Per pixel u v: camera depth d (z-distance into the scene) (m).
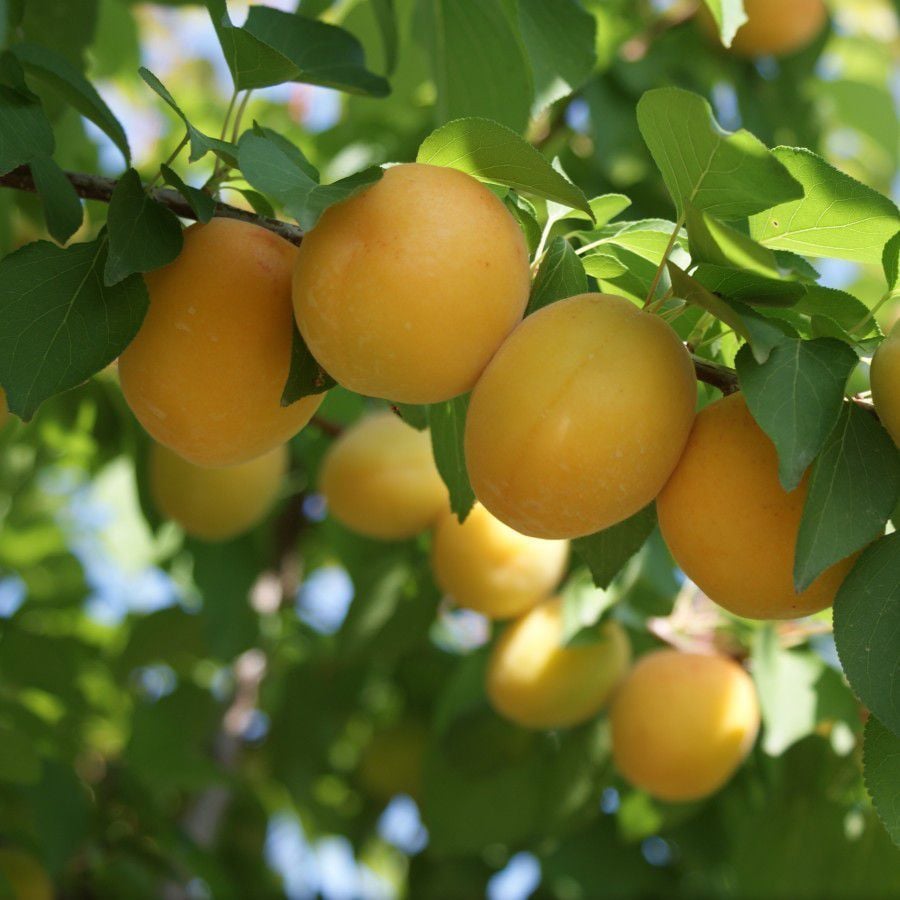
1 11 0.54
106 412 0.76
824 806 0.74
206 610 0.83
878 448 0.50
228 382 0.53
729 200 0.51
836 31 1.11
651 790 0.73
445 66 0.66
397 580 0.80
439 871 0.96
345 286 0.50
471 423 0.51
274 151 0.51
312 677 0.93
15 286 0.53
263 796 0.99
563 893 0.93
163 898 0.80
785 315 0.53
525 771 0.81
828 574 0.51
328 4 0.72
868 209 0.52
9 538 0.90
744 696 0.72
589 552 0.56
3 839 0.75
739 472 0.51
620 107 0.85
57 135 0.74
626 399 0.50
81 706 0.78
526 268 0.52
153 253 0.52
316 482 0.88
